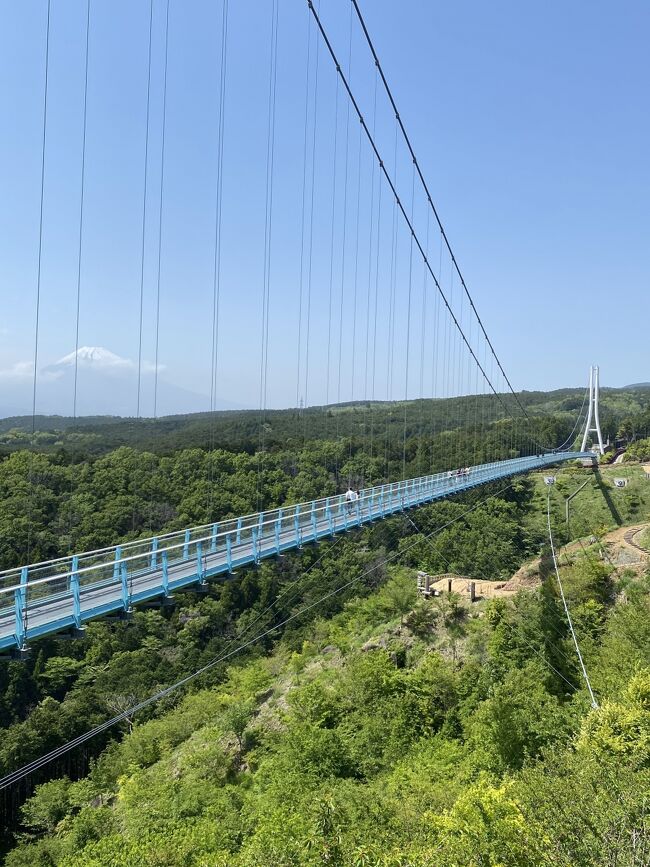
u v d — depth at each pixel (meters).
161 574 15.16
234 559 17.14
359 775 24.00
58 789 34.22
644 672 19.67
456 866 10.67
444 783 20.12
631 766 13.64
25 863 28.09
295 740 26.06
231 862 15.43
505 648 28.14
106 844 22.28
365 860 11.29
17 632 10.96
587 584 30.14
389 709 26.69
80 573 12.28
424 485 35.78
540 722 21.19
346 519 24.31
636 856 9.09
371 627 38.19
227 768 29.14
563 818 10.45
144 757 34.78
